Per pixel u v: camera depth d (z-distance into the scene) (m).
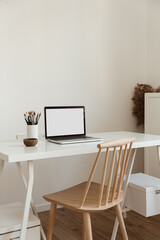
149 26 3.46
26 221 1.68
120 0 3.26
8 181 2.75
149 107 3.16
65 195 1.90
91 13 3.08
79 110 2.30
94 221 2.68
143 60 3.46
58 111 2.19
